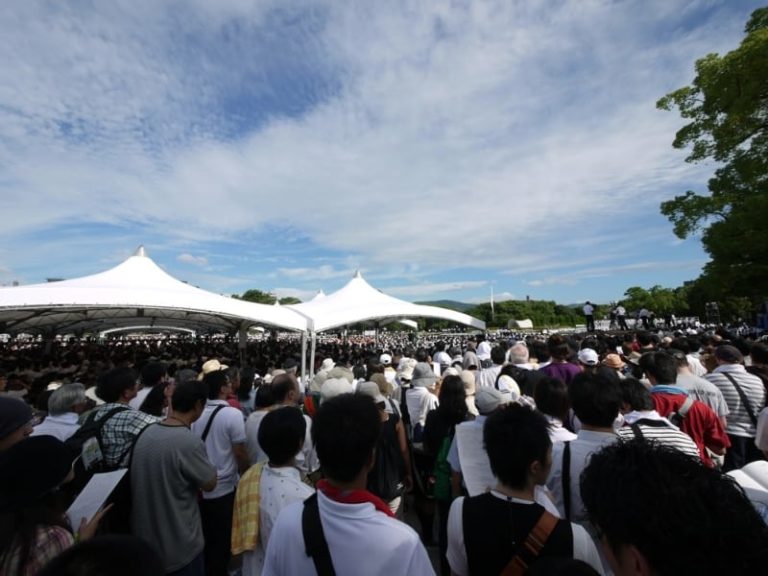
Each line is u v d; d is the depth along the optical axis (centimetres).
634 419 220
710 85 1084
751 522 73
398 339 3300
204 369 512
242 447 306
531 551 130
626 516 79
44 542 125
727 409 337
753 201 1020
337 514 118
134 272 988
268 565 124
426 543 372
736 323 2606
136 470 217
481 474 217
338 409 130
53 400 295
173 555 214
